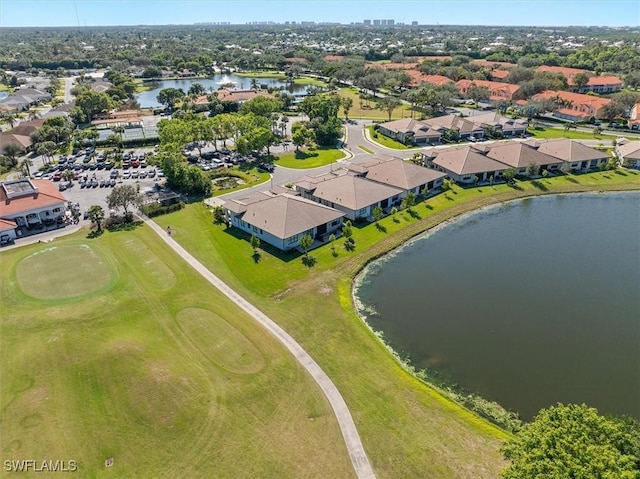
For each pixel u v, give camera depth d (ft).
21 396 140.67
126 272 214.69
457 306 197.26
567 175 352.90
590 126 496.64
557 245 254.88
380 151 419.74
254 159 392.88
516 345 172.14
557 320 187.73
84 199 305.32
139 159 392.47
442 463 120.98
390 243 249.96
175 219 274.57
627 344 172.96
